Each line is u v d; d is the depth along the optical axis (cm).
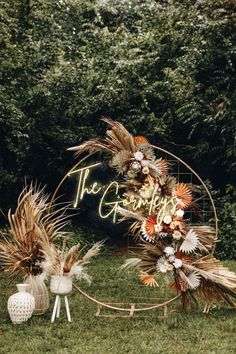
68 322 871
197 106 1406
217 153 1506
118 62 1453
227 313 918
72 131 1506
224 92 1400
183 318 887
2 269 1186
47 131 1452
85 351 749
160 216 922
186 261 916
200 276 914
